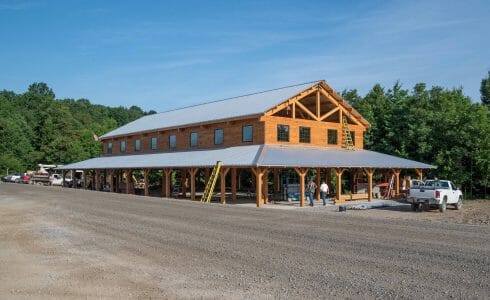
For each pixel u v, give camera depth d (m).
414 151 44.84
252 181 45.56
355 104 54.66
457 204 29.72
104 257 12.41
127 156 50.00
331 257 12.07
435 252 12.65
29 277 10.38
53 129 99.38
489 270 10.61
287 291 9.05
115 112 164.75
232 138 36.94
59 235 16.14
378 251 12.82
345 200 34.81
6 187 51.56
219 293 8.98
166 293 9.02
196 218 20.77
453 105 44.88
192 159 36.16
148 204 28.41
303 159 31.56
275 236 15.50
